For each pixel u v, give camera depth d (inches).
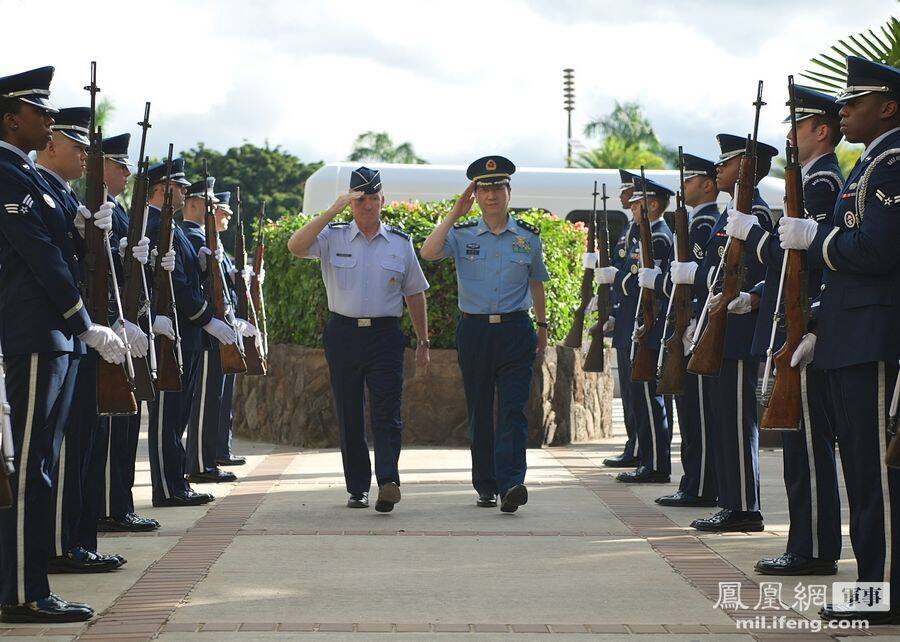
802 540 209.9
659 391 277.6
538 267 290.4
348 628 172.6
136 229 213.3
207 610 183.8
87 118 198.8
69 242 186.9
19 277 179.8
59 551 211.5
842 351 179.0
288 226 457.7
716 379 259.9
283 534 252.1
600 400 490.0
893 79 177.6
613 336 382.9
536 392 433.4
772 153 257.3
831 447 209.6
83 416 209.8
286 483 337.4
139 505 298.2
